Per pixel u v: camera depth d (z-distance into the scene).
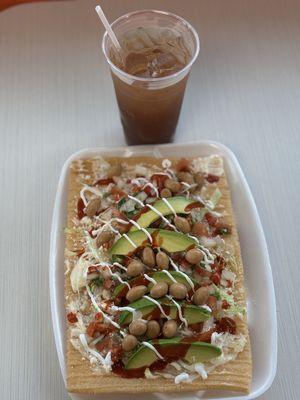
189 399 0.33
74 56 0.51
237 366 0.34
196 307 0.36
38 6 0.54
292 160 0.45
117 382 0.34
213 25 0.53
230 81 0.50
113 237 0.39
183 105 0.48
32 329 0.37
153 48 0.43
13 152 0.46
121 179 0.43
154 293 0.35
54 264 0.38
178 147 0.44
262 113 0.48
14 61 0.51
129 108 0.42
